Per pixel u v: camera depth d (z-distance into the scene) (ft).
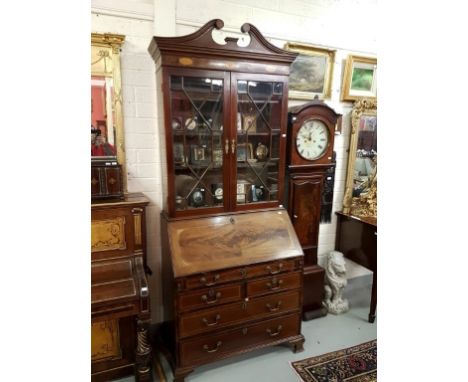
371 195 8.41
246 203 6.27
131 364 5.79
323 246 8.63
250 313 5.90
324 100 7.84
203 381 5.69
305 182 7.31
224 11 6.51
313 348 6.61
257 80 5.84
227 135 5.81
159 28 6.00
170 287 5.71
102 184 5.48
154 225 6.64
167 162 5.53
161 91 5.40
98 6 5.57
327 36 7.56
